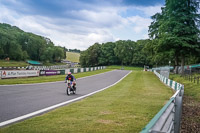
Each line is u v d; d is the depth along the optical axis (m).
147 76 40.25
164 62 67.38
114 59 120.44
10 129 4.98
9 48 95.50
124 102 9.75
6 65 76.88
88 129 5.17
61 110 7.49
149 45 42.91
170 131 3.83
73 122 5.79
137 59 109.50
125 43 114.44
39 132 4.82
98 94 13.19
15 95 11.16
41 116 6.45
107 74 44.34
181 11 34.28
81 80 26.78
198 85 20.27
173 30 33.06
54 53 137.12
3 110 7.29
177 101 5.29
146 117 6.80
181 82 25.88
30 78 24.61
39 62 115.69
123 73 51.12
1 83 17.03
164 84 24.30
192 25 34.34
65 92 14.02
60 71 35.84
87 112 7.20
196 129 6.86
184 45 32.09
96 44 121.25
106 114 6.95
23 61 105.38
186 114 9.12
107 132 5.02
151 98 11.82
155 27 42.62
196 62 58.78
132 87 18.84
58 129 5.09
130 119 6.40
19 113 6.97
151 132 1.98
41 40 127.00
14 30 126.50
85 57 118.62
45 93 12.78
